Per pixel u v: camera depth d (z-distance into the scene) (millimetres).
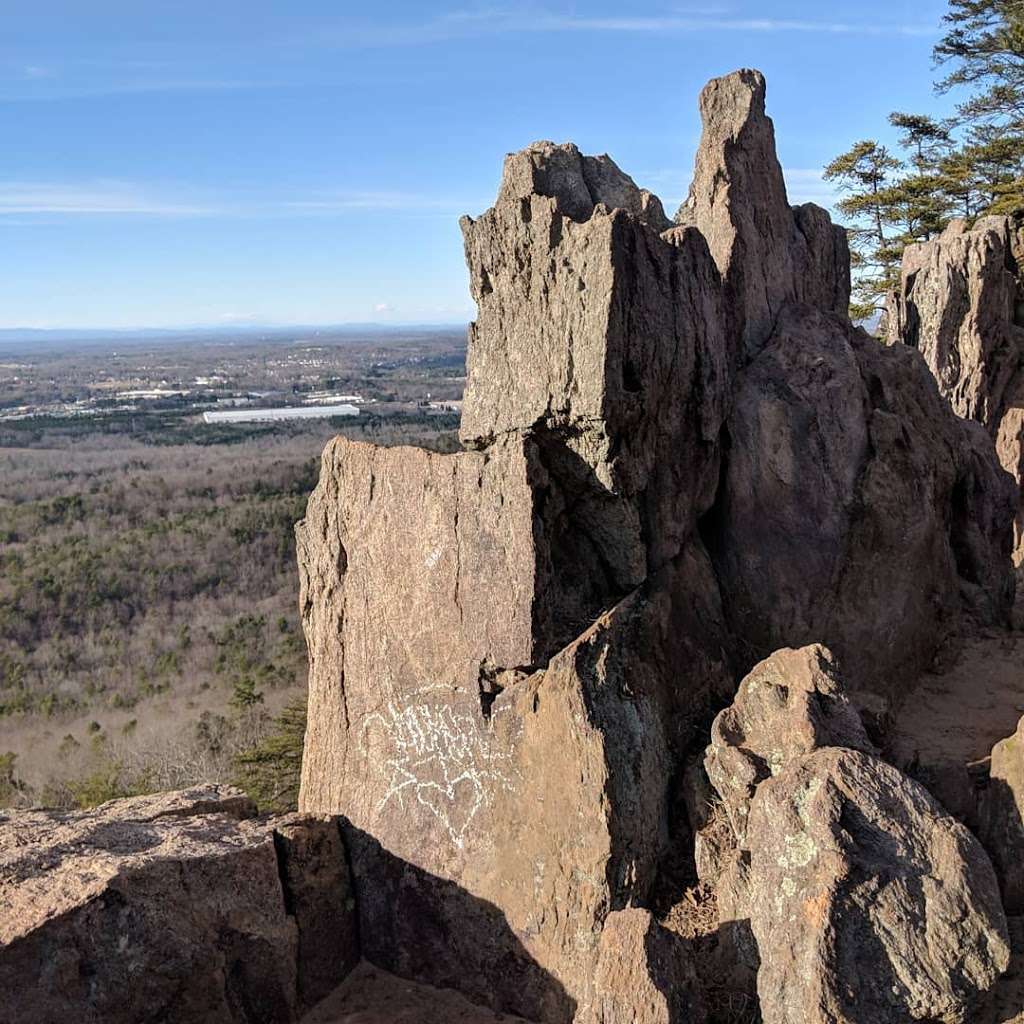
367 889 9977
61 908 7656
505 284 10117
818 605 11117
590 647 9008
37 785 33875
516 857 8992
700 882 8648
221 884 8695
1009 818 8141
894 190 42219
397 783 10195
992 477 15203
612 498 9781
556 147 11555
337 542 11102
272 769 26094
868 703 9859
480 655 9500
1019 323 23266
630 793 8625
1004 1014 6875
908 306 22922
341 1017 9258
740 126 12617
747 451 11375
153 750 34812
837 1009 6523
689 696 10172
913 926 6785
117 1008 7844
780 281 13289
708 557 11383
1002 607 14016
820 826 7207
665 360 9977
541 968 8719
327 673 11289
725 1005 7449
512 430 10031
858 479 11453
